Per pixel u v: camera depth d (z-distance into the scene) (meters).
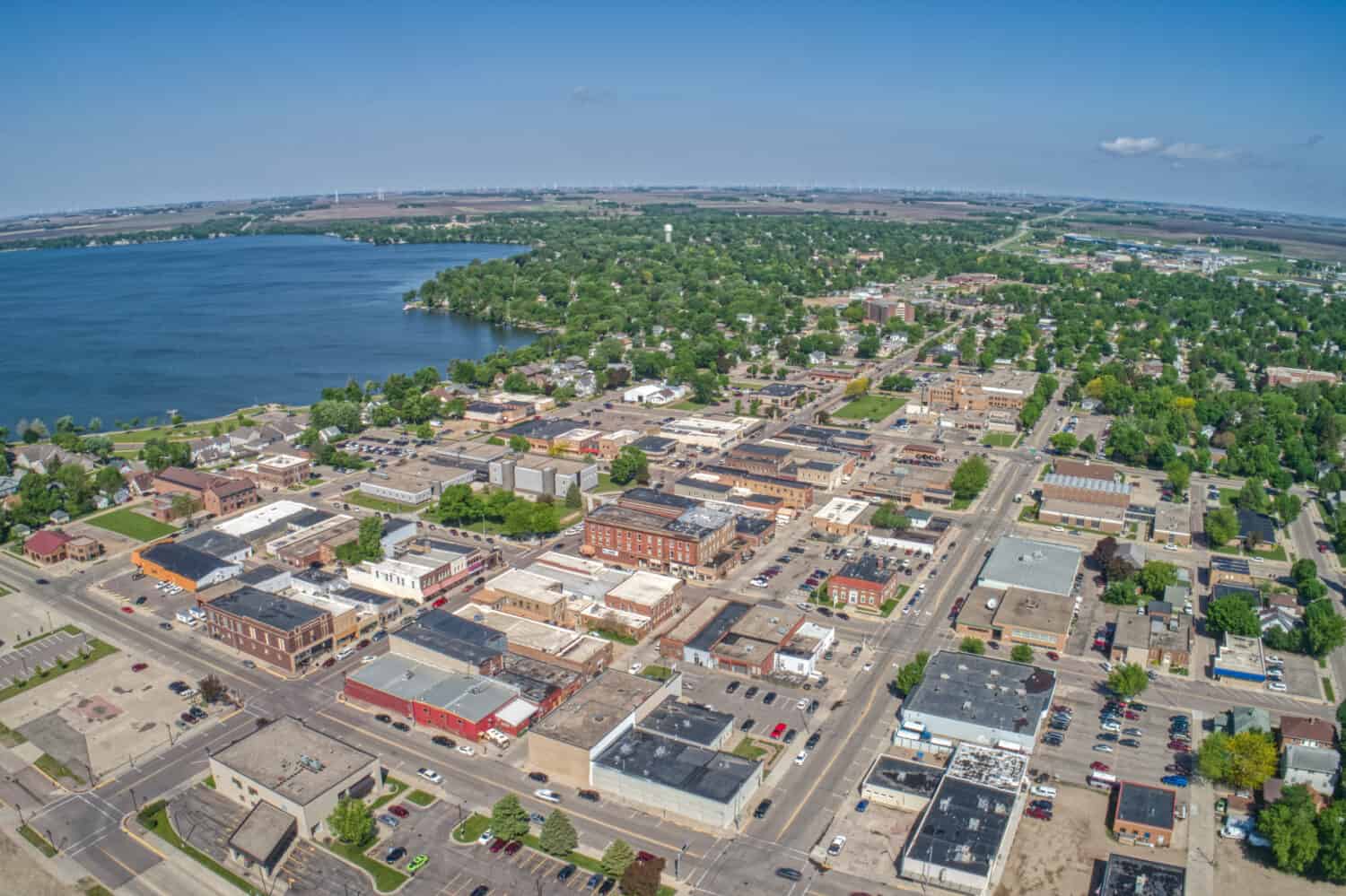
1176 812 175.12
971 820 164.12
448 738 198.38
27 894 156.12
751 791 179.38
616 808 176.75
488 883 157.50
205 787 183.25
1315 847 158.12
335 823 165.12
